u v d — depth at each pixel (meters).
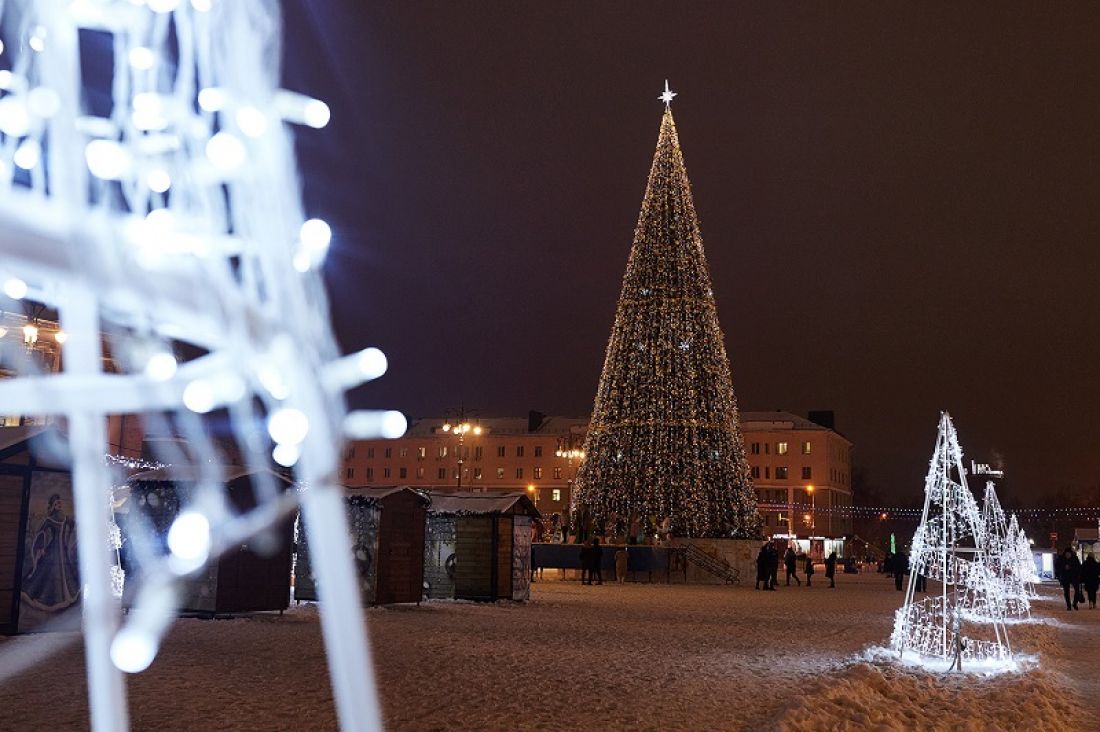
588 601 24.38
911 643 14.38
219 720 7.71
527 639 14.61
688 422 38.00
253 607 16.67
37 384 1.27
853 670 10.97
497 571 22.41
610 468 38.41
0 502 13.34
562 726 8.01
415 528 20.84
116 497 16.22
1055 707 9.73
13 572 13.38
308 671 10.38
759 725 8.11
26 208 1.15
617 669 11.52
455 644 13.64
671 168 40.47
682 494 37.50
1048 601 30.42
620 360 39.22
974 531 13.98
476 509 22.59
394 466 111.69
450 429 60.34
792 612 22.02
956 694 10.40
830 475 107.69
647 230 40.03
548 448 109.19
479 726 7.90
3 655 11.44
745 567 36.41
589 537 36.75
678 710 8.86
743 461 39.19
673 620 18.97
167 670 10.27
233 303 1.38
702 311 39.28
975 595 21.17
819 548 79.38
